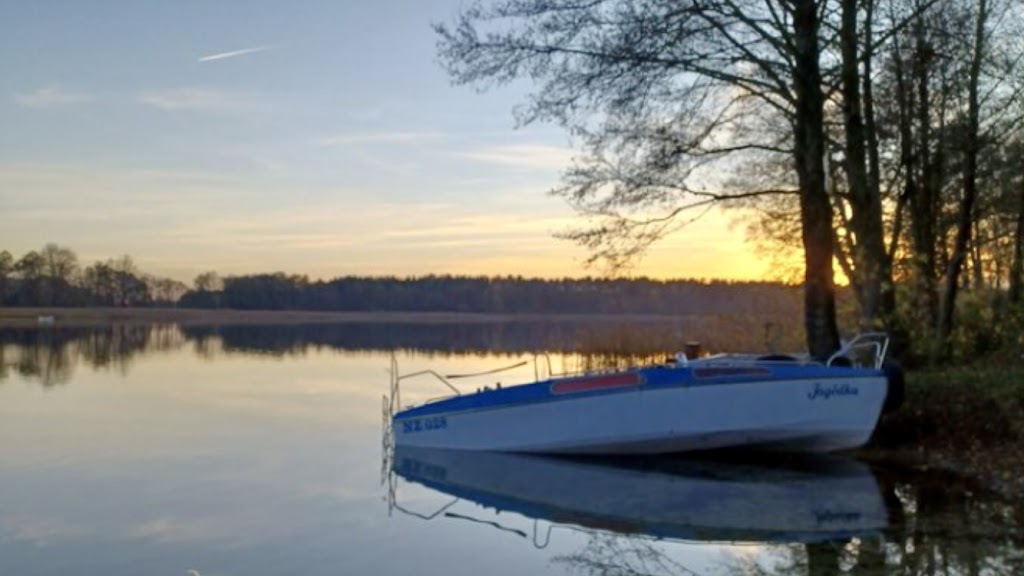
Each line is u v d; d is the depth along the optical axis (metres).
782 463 12.38
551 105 14.11
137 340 53.00
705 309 26.56
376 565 7.81
